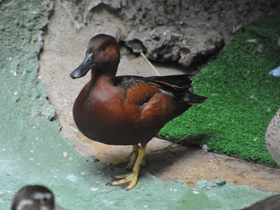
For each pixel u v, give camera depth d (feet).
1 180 19.12
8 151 21.08
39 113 23.67
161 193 19.04
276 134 17.48
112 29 29.91
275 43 31.09
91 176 20.08
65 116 24.23
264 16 33.37
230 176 20.21
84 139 22.80
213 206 18.19
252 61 30.12
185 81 20.56
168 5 31.22
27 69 25.81
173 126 24.09
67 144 22.15
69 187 19.19
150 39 29.76
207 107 25.91
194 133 23.41
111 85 18.48
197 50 29.99
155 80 19.69
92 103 18.25
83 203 18.24
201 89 27.89
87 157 21.43
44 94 24.71
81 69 18.19
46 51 27.66
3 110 23.30
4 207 17.51
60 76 26.73
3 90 24.39
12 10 26.96
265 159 20.90
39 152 21.35
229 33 32.30
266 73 29.14
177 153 22.24
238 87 28.04
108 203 18.33
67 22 28.81
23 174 19.71
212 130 23.67
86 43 29.12
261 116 24.98
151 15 30.50
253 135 23.07
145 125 18.71
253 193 18.95
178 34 29.96
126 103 18.25
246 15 33.04
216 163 21.27
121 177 20.06
